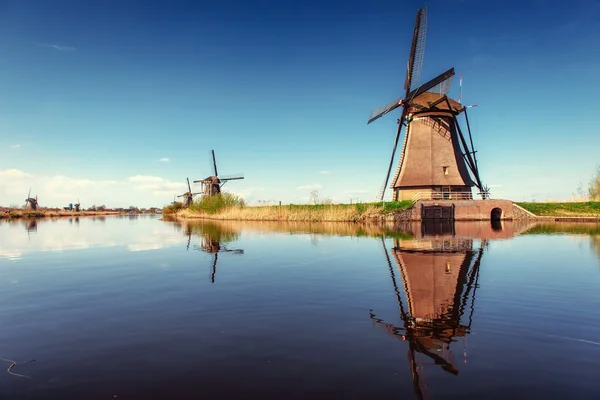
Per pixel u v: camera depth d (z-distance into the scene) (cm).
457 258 1155
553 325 546
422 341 488
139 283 860
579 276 877
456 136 3734
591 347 467
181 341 497
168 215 7319
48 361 441
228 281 866
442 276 887
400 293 733
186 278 910
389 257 1184
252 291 764
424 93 3634
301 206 3825
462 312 607
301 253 1307
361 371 406
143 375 404
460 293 728
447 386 373
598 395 355
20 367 426
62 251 1506
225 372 407
